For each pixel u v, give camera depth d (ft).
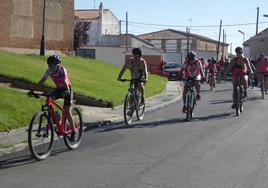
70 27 108.88
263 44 222.89
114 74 90.58
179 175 26.18
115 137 38.22
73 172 26.84
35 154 29.58
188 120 48.39
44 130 30.45
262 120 48.24
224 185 24.32
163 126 44.39
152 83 96.73
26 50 97.04
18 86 57.11
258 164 28.84
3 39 92.27
